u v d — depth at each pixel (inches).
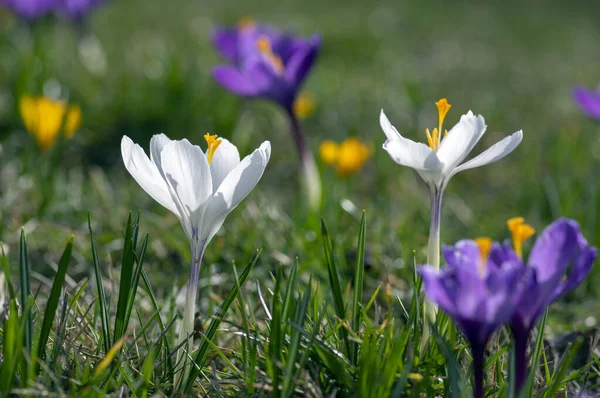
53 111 198.5
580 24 702.5
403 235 183.6
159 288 157.5
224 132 271.1
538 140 305.0
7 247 171.0
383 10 673.0
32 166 209.2
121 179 234.2
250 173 89.1
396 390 86.7
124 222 189.8
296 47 199.2
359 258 106.6
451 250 81.7
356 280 106.7
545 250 80.3
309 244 171.6
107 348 100.0
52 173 203.8
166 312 137.3
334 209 191.2
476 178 264.8
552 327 144.2
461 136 93.4
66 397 88.0
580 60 538.0
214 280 152.8
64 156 245.6
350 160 211.8
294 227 181.0
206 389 105.3
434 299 76.4
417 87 341.1
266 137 284.8
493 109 343.9
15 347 85.3
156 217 186.7
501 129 320.5
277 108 309.4
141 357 110.3
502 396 89.0
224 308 101.0
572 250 79.0
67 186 215.0
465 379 91.7
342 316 105.6
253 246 177.3
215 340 125.1
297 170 255.9
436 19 658.2
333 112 315.9
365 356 88.4
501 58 510.6
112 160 249.8
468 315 77.9
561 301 166.6
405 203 226.2
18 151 241.9
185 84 275.9
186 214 92.4
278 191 239.3
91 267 167.2
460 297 76.4
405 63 448.1
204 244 93.8
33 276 156.1
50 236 179.8
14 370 85.0
